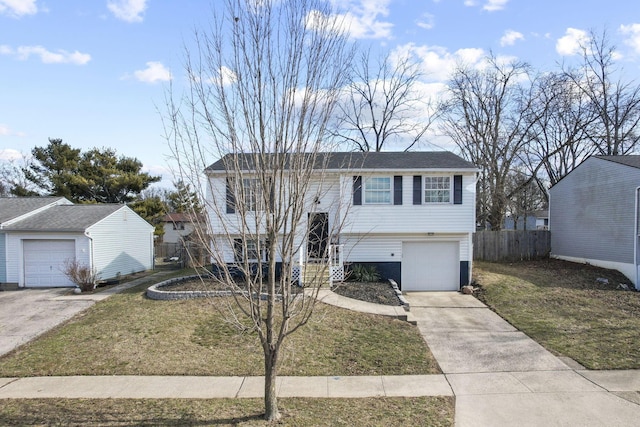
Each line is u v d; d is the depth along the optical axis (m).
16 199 20.80
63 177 28.66
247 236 5.56
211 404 6.17
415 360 8.27
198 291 12.89
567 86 25.94
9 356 8.71
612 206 17.27
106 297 14.30
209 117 5.18
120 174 30.02
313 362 8.08
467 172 15.89
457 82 28.47
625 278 16.14
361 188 15.98
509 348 9.08
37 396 6.57
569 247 20.16
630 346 8.95
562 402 6.29
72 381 7.23
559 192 21.00
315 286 6.86
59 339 9.65
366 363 8.08
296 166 5.01
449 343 9.47
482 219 28.55
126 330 9.92
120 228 20.36
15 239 16.98
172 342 9.09
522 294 14.16
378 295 13.27
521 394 6.61
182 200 5.56
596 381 7.14
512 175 28.98
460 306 13.48
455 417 5.77
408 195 15.98
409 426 5.46
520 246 21.52
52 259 17.17
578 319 11.21
